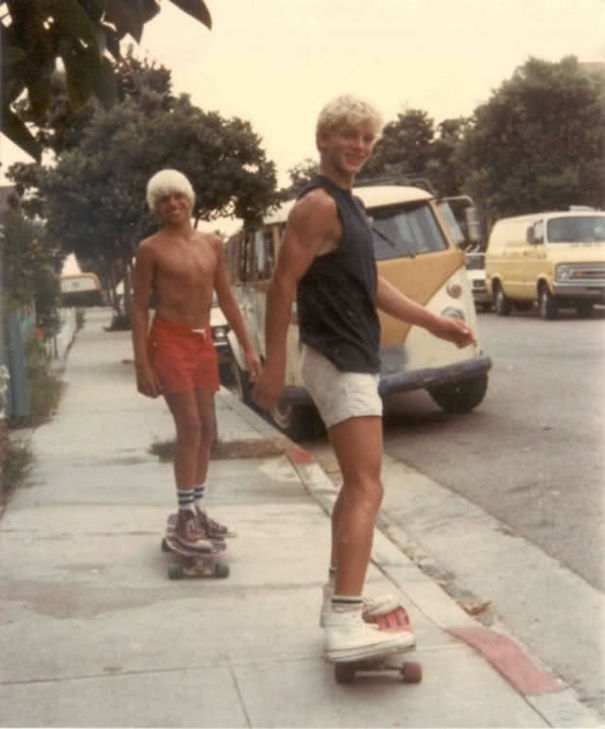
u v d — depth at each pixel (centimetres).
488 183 3759
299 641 524
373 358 475
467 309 1241
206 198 1431
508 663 489
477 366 1234
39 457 1046
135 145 1496
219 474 955
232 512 808
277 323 469
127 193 1742
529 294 2902
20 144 468
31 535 741
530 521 795
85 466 998
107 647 520
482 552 726
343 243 465
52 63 446
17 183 2041
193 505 649
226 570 632
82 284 5631
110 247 1948
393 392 1196
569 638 554
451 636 530
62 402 1480
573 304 2828
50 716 445
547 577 661
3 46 435
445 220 1256
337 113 468
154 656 507
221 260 673
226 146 1439
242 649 515
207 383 666
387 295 516
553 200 3694
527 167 3716
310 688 469
